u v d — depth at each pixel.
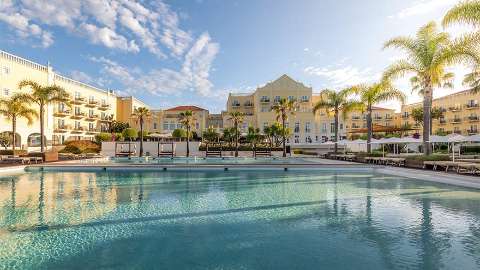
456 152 34.16
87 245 6.35
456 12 14.84
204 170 20.91
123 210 9.38
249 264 5.43
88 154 36.34
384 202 10.52
